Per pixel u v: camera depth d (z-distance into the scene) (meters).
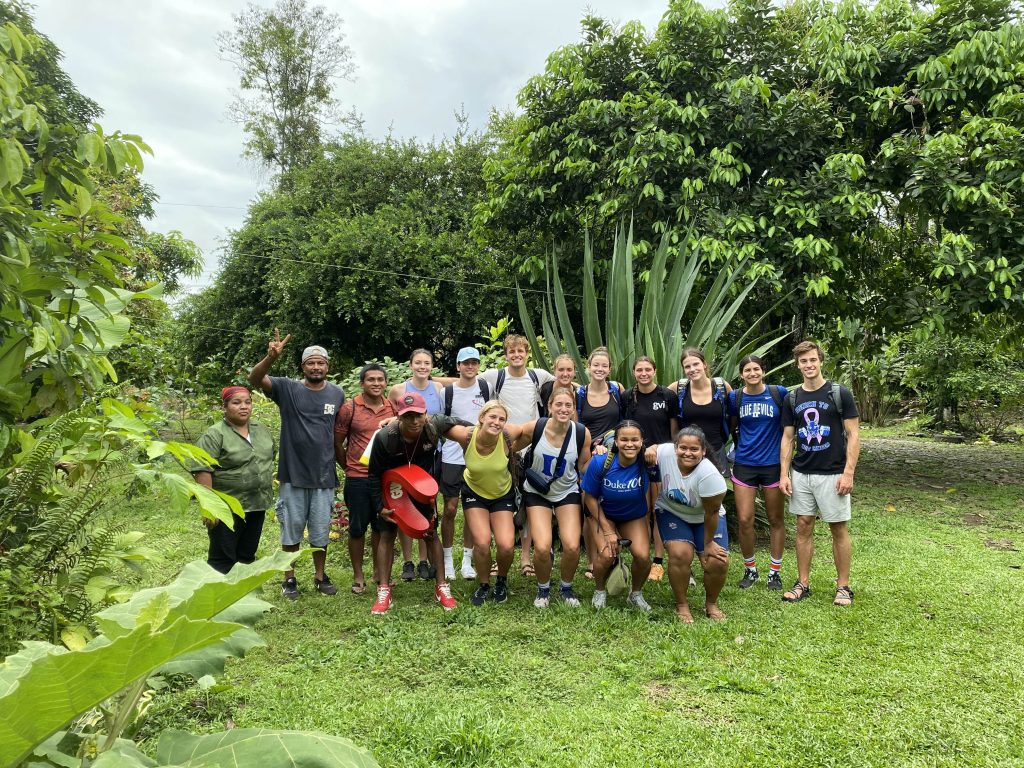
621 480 3.99
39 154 2.04
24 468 2.11
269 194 18.16
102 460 2.20
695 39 8.71
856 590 4.45
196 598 1.06
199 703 2.88
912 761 2.47
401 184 16.16
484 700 2.95
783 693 3.00
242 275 14.95
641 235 8.77
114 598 2.17
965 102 8.18
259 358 14.12
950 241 7.50
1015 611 4.01
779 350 10.10
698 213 8.23
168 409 8.77
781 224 8.11
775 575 4.55
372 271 12.69
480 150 16.55
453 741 2.54
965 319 8.50
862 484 8.73
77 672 0.87
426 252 13.28
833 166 7.95
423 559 4.88
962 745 2.59
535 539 4.08
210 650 1.35
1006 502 7.48
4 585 1.90
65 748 1.25
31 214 2.27
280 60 21.05
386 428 3.96
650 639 3.62
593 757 2.48
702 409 4.60
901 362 15.76
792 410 4.38
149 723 2.64
